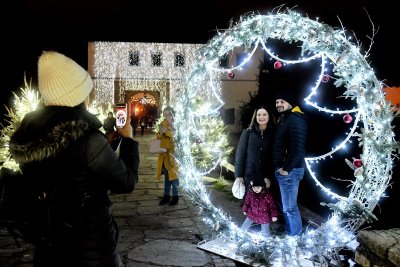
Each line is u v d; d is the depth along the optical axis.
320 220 5.20
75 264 1.64
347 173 8.00
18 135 1.66
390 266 2.53
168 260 3.85
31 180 1.67
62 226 1.63
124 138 1.95
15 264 3.73
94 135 1.69
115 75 25.83
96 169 1.67
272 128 4.18
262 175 4.10
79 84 1.79
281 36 3.85
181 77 4.14
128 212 5.73
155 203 6.32
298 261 3.42
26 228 1.67
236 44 3.96
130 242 4.39
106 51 25.58
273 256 3.63
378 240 2.71
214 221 3.84
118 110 1.98
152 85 26.28
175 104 4.24
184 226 5.02
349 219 3.34
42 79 1.78
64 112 1.71
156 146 6.07
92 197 1.69
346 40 3.46
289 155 3.82
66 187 1.64
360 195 3.46
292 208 4.00
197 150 8.63
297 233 4.02
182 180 3.95
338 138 9.70
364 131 3.28
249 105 15.19
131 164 1.87
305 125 3.88
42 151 1.58
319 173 8.16
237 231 3.75
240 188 4.25
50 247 1.65
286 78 10.71
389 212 4.88
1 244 4.25
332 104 9.63
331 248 3.38
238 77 24.66
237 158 4.30
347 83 3.59
